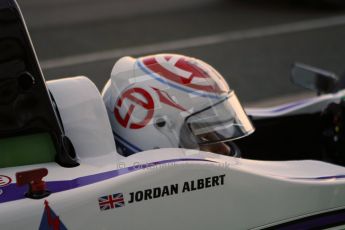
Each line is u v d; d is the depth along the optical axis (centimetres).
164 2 1680
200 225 326
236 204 332
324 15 1500
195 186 319
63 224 295
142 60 366
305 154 521
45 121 318
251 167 344
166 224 317
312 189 350
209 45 1225
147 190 309
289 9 1572
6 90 309
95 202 299
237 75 1029
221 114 356
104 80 1002
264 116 506
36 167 319
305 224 355
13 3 310
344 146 466
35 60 313
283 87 973
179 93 348
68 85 354
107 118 343
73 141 333
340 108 464
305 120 515
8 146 319
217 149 373
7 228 285
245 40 1262
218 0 1703
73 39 1278
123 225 307
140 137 350
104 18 1484
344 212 366
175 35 1309
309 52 1182
